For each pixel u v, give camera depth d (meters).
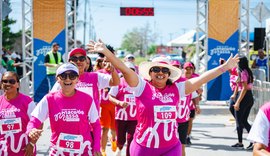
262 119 3.48
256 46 17.98
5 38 50.78
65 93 4.74
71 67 4.74
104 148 8.54
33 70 17.30
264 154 3.31
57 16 17.25
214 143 10.62
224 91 17.52
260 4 15.28
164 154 5.02
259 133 3.46
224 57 17.47
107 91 8.38
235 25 17.36
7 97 5.37
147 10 19.48
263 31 17.70
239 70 9.56
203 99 17.66
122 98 7.90
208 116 15.53
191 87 5.05
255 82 12.80
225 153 9.45
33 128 4.64
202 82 5.04
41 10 17.20
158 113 4.90
